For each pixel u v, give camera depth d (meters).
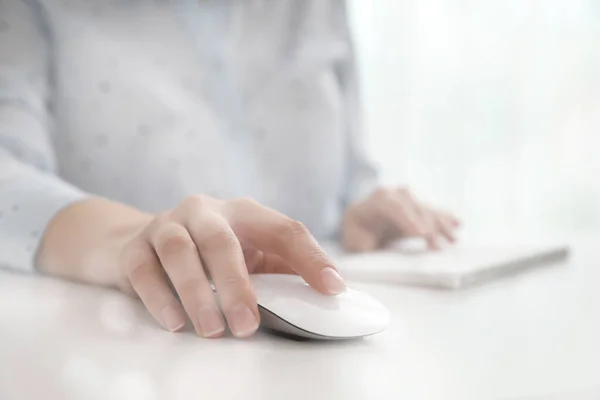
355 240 0.76
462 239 0.87
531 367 0.32
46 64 0.84
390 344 0.36
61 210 0.55
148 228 0.44
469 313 0.44
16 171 0.61
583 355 0.34
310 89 1.02
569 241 0.89
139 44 0.92
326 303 0.37
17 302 0.43
